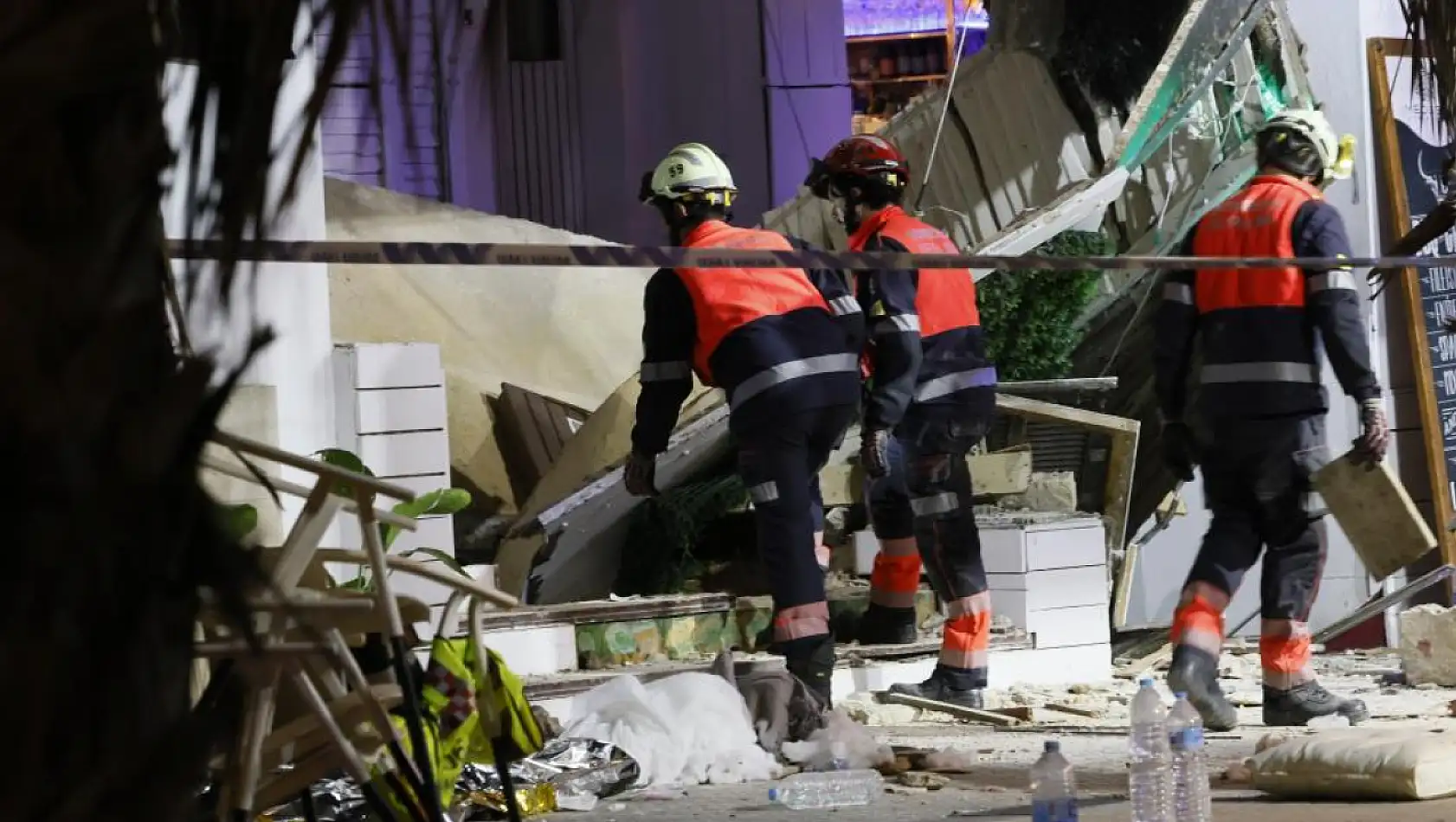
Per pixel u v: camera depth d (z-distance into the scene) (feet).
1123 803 28.76
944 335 43.16
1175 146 61.11
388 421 38.52
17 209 5.31
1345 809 27.76
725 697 34.55
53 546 5.23
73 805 5.27
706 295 37.68
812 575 37.37
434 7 5.55
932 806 29.66
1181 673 38.55
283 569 16.15
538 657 40.27
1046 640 48.75
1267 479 38.73
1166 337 40.09
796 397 37.11
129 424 5.39
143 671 5.42
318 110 5.79
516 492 60.18
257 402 31.60
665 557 50.88
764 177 97.40
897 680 45.16
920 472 43.24
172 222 6.01
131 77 5.50
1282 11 60.70
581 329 68.54
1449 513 67.87
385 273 66.39
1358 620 58.49
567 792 30.17
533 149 86.63
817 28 98.53
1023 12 62.69
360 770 16.34
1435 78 14.69
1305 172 40.14
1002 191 61.82
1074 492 55.47
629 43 91.61
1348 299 38.09
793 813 29.14
